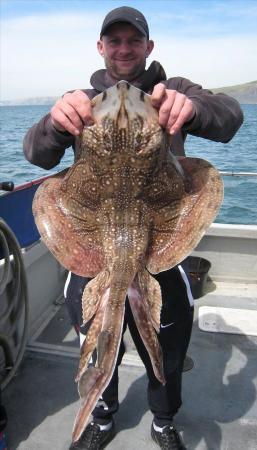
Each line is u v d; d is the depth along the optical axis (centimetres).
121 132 91
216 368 199
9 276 188
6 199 200
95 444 155
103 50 131
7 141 1702
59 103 93
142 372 196
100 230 103
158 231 103
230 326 229
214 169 104
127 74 129
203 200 102
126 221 100
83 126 93
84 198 103
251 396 182
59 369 200
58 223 105
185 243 100
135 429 166
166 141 95
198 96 113
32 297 228
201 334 223
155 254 103
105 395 150
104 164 95
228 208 640
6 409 177
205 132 109
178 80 134
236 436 162
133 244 99
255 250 271
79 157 102
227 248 275
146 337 88
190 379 192
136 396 182
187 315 135
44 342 218
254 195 691
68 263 104
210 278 282
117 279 92
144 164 94
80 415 76
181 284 131
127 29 122
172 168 100
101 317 91
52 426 169
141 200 99
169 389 144
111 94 90
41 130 109
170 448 152
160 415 150
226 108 113
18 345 199
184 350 140
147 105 90
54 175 112
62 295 261
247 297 261
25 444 161
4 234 177
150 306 95
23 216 216
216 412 173
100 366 80
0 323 178
